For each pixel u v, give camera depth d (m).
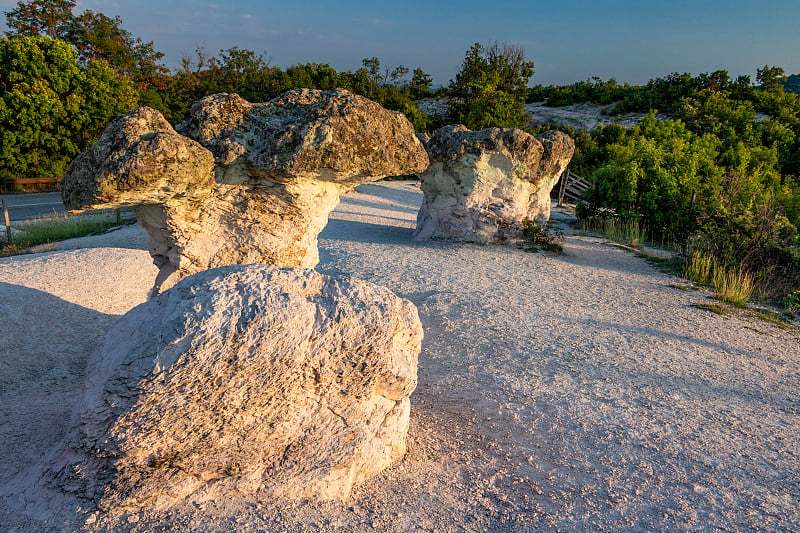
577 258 12.25
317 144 4.94
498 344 6.49
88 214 16.86
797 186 20.47
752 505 3.55
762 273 10.53
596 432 4.45
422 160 5.80
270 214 5.53
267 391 3.02
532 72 49.38
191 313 3.00
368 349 3.35
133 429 2.76
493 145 11.57
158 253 5.52
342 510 3.23
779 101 44.09
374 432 3.68
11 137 22.89
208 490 3.04
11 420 3.93
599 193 17.14
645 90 47.00
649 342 6.87
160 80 39.88
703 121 37.44
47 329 5.91
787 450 4.35
